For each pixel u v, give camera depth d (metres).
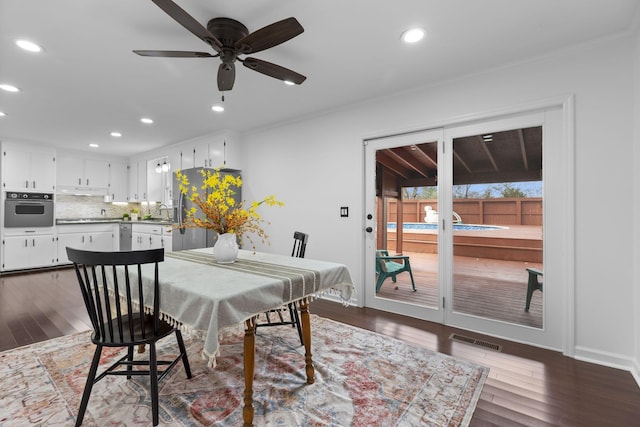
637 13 1.82
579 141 2.17
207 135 4.66
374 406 1.62
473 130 2.64
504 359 2.16
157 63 2.42
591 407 1.64
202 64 2.44
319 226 3.66
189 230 4.51
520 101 2.40
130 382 1.85
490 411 1.60
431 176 2.89
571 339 2.19
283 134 4.04
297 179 3.88
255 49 1.81
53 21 1.88
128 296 1.49
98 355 1.51
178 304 1.45
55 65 2.44
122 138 4.88
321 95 3.10
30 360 2.11
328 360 2.11
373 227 3.26
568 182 2.20
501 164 2.54
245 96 3.12
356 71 2.58
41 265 5.23
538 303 2.39
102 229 5.95
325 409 1.60
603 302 2.09
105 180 6.21
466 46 2.19
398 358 2.15
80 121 3.96
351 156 3.38
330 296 3.64
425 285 2.94
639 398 1.71
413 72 2.60
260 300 1.47
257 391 1.75
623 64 2.03
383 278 3.21
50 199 5.35
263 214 4.25
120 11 1.79
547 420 1.53
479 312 2.64
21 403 1.64
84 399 1.47
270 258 2.28
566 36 2.07
